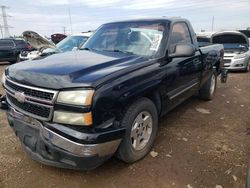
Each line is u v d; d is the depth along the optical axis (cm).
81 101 265
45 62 335
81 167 284
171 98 413
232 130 464
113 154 313
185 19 493
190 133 447
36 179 320
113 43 435
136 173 332
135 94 318
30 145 306
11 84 322
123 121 314
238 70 1105
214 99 659
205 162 357
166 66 385
